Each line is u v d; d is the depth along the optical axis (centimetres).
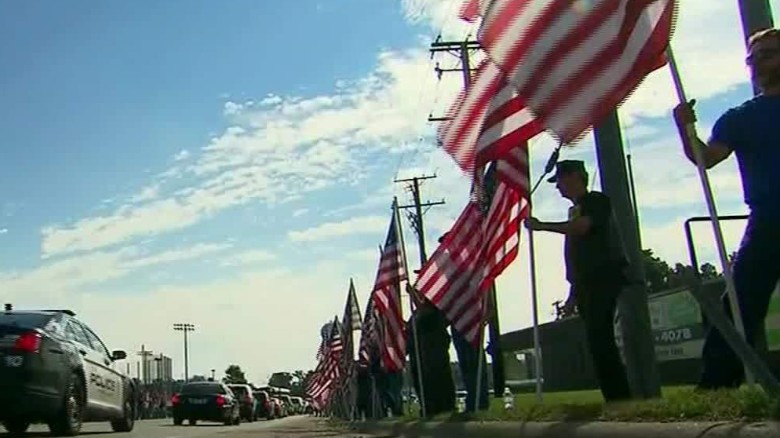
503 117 718
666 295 2670
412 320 1391
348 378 2795
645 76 552
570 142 582
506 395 1590
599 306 668
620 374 675
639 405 573
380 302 1767
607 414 593
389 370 1773
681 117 530
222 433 1775
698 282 457
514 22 612
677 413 505
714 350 543
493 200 983
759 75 514
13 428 1545
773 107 507
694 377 2550
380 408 2008
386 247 1775
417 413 1634
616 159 769
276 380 12338
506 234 980
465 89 788
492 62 639
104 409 1614
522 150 849
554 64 590
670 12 536
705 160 524
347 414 2853
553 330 3919
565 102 586
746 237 511
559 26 590
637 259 759
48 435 1495
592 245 672
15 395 1291
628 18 554
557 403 802
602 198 679
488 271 1012
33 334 1334
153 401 6278
